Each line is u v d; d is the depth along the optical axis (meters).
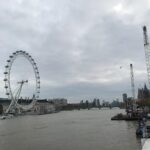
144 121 114.62
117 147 82.06
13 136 122.69
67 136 114.00
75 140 100.69
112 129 135.62
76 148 83.38
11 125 193.25
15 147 90.88
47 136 117.31
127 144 86.69
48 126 172.75
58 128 154.88
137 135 101.31
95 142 93.75
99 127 150.38
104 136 109.12
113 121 191.62
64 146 87.88
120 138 100.94
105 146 84.62
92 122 193.88
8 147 91.56
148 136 76.12
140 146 82.12
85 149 81.06
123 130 128.62
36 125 185.88
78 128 149.62
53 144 93.25
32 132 137.62
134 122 174.00
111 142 92.19
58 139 105.44
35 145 93.00
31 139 109.25
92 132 125.88
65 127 160.00
